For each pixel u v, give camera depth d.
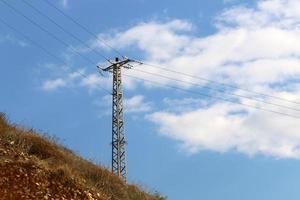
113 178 26.41
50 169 22.69
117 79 52.09
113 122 50.56
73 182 22.62
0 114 25.33
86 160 26.73
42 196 20.44
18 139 24.19
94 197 22.88
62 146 26.59
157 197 28.61
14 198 19.33
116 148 49.34
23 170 21.64
